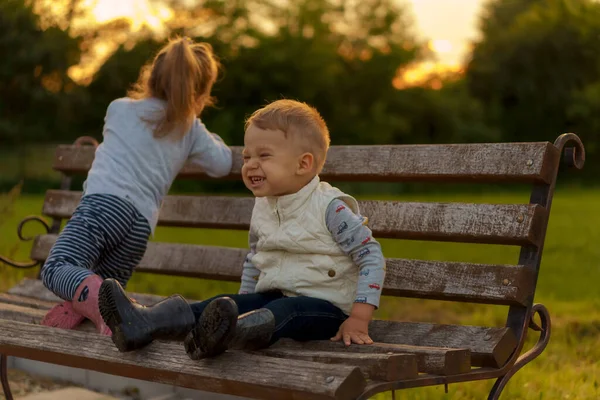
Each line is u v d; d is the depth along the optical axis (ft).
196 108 10.89
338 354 6.72
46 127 102.99
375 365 6.38
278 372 6.19
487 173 8.72
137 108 10.43
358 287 7.73
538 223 8.26
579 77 139.44
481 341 7.85
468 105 130.11
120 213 9.87
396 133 121.29
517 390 12.10
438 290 8.59
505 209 8.42
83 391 11.68
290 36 107.86
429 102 121.49
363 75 116.26
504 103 141.69
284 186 8.11
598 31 139.64
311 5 110.22
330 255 8.05
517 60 139.95
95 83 102.94
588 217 55.47
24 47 97.81
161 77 10.48
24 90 99.81
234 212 11.18
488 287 8.26
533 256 8.30
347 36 118.21
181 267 11.39
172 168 10.55
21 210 51.01
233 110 106.11
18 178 95.30
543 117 139.44
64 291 8.89
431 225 8.92
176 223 11.76
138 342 6.75
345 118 113.50
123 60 101.19
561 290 23.80
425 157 9.36
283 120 8.09
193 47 11.02
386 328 8.56
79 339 7.61
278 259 8.30
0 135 100.68
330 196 8.13
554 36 138.51
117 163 10.15
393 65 116.88
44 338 7.86
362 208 9.57
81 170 12.99
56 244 9.53
